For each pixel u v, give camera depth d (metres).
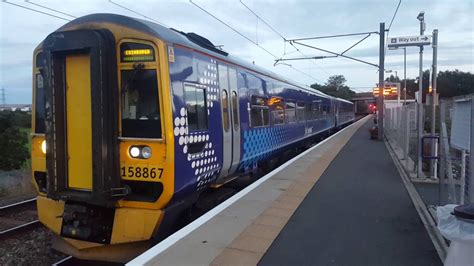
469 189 5.05
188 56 6.76
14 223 8.59
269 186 8.93
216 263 4.51
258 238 5.41
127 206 6.02
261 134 11.40
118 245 6.15
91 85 5.71
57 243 6.46
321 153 15.59
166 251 4.84
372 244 5.29
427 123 16.12
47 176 5.96
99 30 5.89
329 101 28.84
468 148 5.20
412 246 5.23
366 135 26.23
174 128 6.05
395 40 15.20
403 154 14.92
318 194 8.18
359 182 9.53
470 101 5.05
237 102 9.33
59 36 5.90
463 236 3.16
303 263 4.64
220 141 8.04
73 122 6.05
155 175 5.88
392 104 35.47
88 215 5.97
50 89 5.92
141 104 6.00
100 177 5.70
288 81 15.91
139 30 6.01
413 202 7.57
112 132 5.86
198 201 7.95
